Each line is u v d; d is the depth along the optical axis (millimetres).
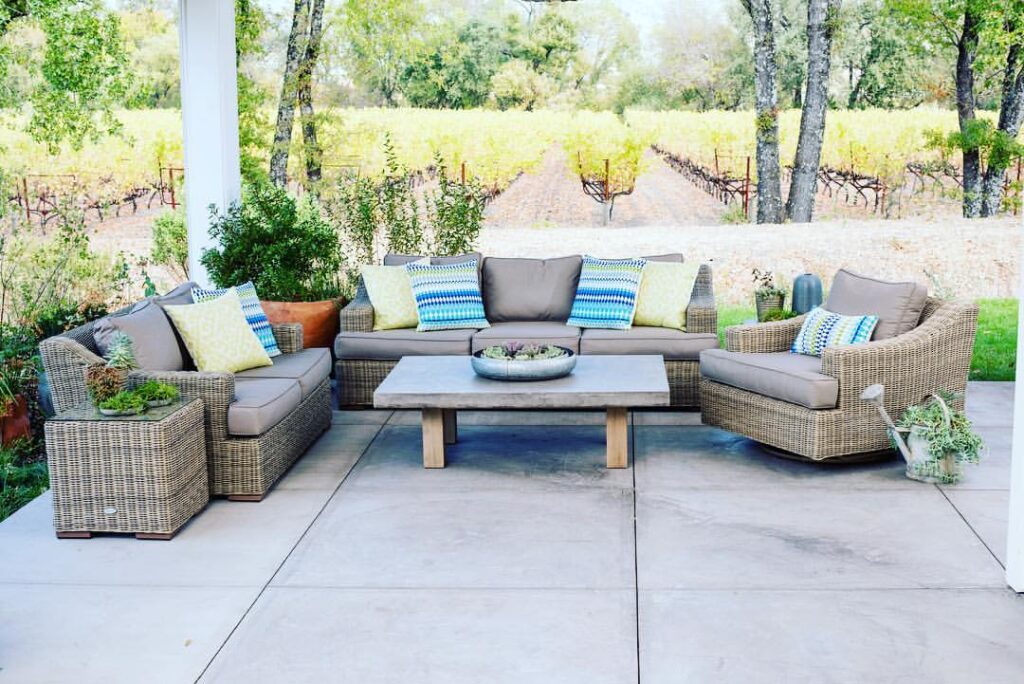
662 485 4824
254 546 4105
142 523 4172
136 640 3283
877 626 3291
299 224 7629
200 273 7180
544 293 6766
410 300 6598
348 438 5777
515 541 4113
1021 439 3486
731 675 2984
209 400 4586
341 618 3422
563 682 2959
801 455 5047
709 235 8758
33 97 8148
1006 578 3607
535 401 4852
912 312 5195
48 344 4488
